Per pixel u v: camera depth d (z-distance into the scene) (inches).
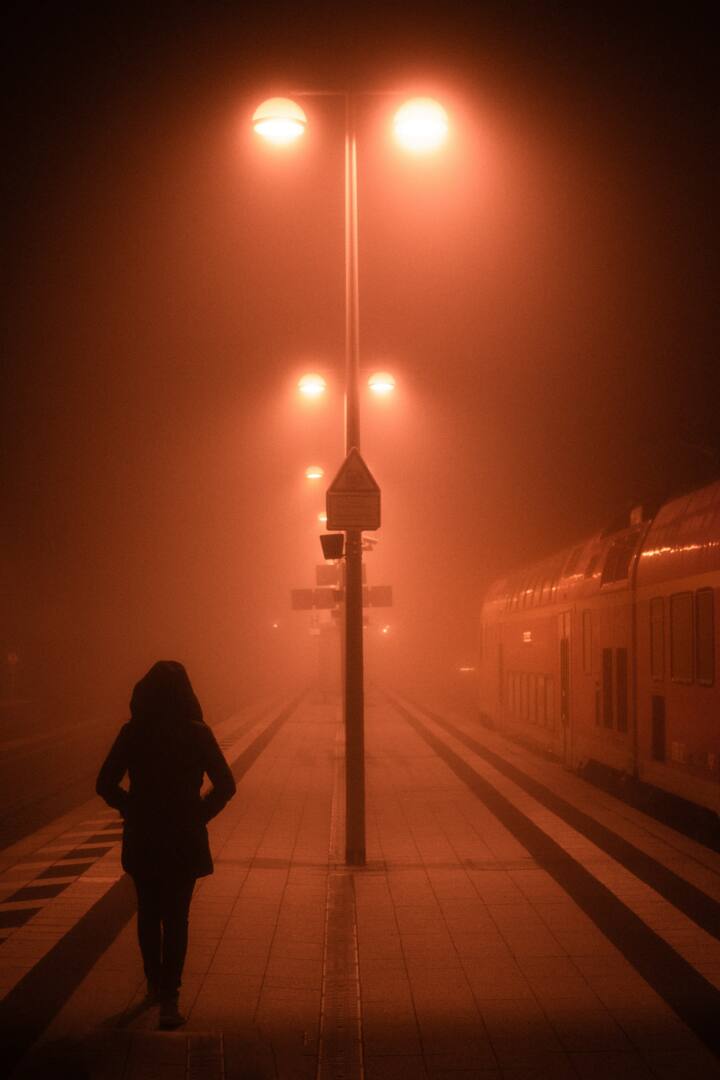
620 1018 257.4
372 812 598.9
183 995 276.4
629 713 637.3
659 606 579.8
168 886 251.8
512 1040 243.4
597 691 725.9
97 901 385.7
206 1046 229.5
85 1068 220.7
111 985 280.1
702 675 499.5
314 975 293.4
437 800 652.1
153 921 260.7
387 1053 235.9
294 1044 241.8
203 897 387.5
